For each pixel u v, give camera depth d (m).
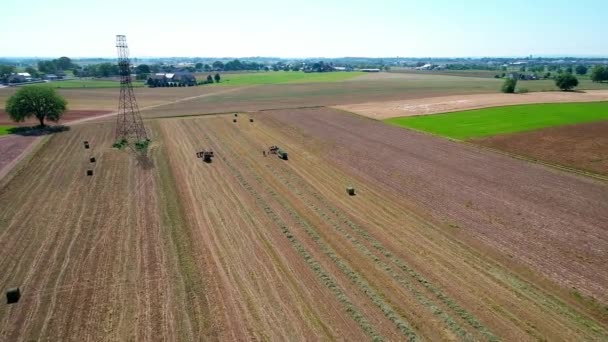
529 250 25.78
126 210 33.06
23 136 62.28
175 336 18.44
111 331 18.84
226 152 52.31
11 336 18.61
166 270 23.98
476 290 21.73
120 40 62.47
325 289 22.05
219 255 25.75
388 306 20.52
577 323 19.08
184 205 34.12
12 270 24.16
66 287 22.39
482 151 50.03
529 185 37.66
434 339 18.11
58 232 29.08
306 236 28.48
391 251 26.19
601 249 25.70
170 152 52.16
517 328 18.75
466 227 29.28
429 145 53.56
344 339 18.16
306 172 43.50
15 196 36.19
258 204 34.47
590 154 47.47
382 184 39.12
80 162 47.34
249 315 19.86
